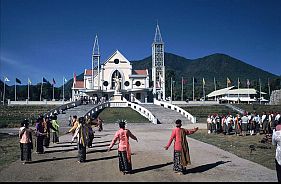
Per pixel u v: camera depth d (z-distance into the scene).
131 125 44.34
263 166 12.88
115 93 77.62
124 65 94.25
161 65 92.75
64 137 26.98
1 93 111.06
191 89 141.75
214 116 30.80
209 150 17.89
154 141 23.14
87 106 64.69
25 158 14.23
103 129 37.78
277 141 8.63
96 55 93.69
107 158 15.40
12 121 47.53
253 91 97.50
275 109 64.69
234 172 11.71
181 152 11.56
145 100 91.75
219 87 161.75
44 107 65.12
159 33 93.75
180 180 10.52
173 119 52.16
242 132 28.28
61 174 11.67
